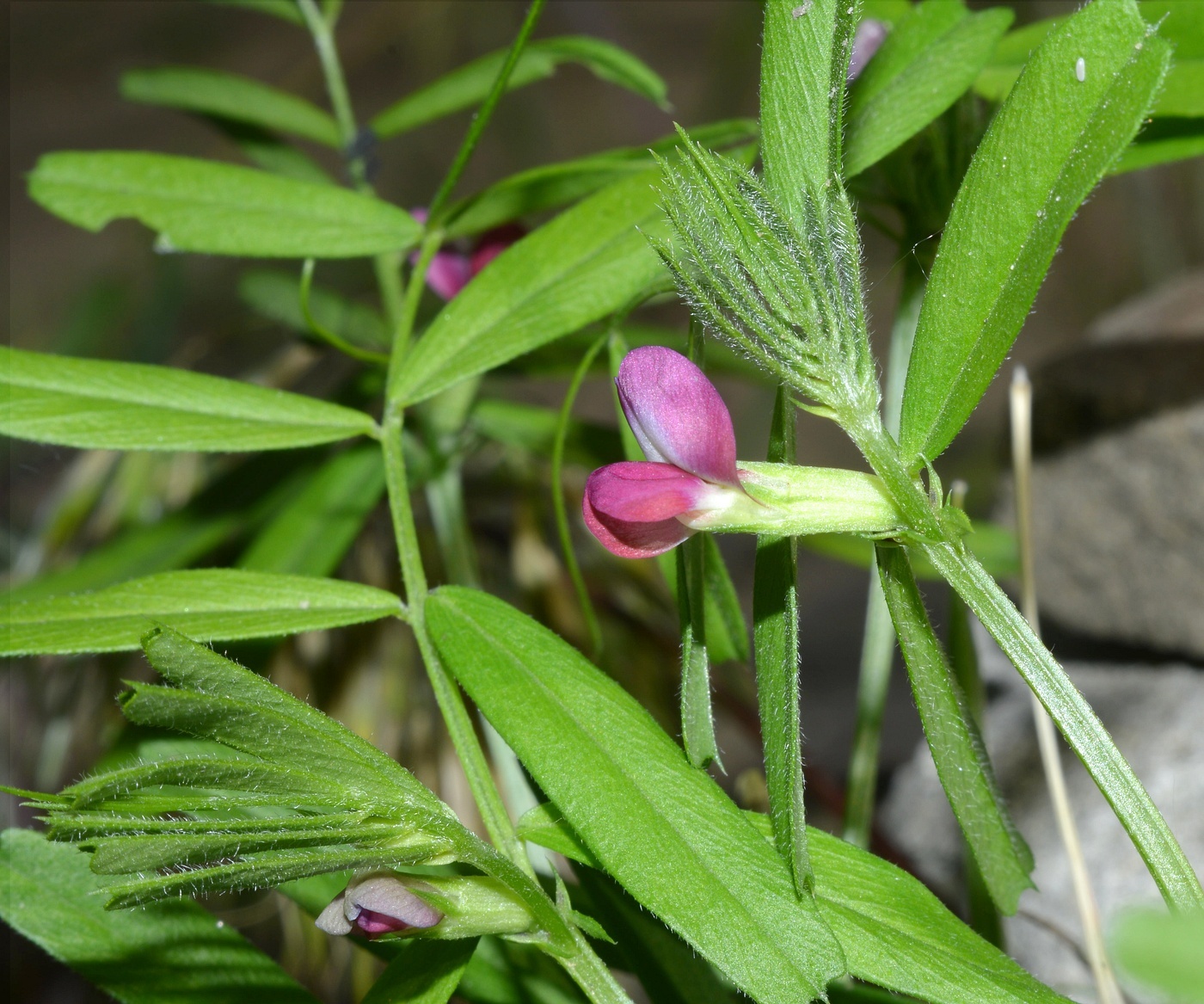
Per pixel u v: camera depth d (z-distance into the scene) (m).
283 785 0.19
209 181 0.25
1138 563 0.32
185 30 1.25
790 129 0.20
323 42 0.32
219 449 0.22
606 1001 0.19
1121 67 0.18
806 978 0.19
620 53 0.29
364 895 0.19
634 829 0.19
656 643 0.34
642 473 0.19
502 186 0.25
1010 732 0.34
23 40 1.26
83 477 0.36
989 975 0.19
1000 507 0.36
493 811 0.20
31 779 0.38
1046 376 0.34
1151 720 0.32
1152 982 0.15
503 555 0.35
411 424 0.29
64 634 0.21
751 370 0.33
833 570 0.68
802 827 0.19
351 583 0.22
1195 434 0.30
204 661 0.18
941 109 0.22
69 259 1.03
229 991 0.21
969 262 0.19
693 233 0.19
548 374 0.32
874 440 0.19
